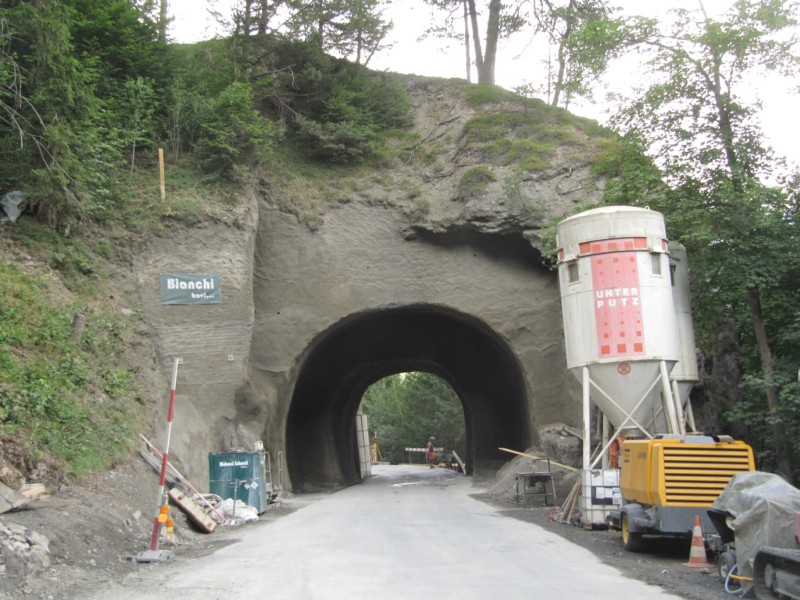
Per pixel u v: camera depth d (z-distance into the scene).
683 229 18.41
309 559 10.89
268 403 24.31
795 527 7.81
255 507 18.52
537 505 19.81
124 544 11.33
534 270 27.39
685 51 18.30
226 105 25.31
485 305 27.08
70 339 17.08
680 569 10.16
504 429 35.47
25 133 18.48
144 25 26.81
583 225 16.92
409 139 29.91
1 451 11.53
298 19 28.47
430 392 61.69
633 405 16.41
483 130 29.11
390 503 21.27
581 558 11.05
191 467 18.83
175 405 20.42
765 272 17.62
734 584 8.59
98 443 14.30
